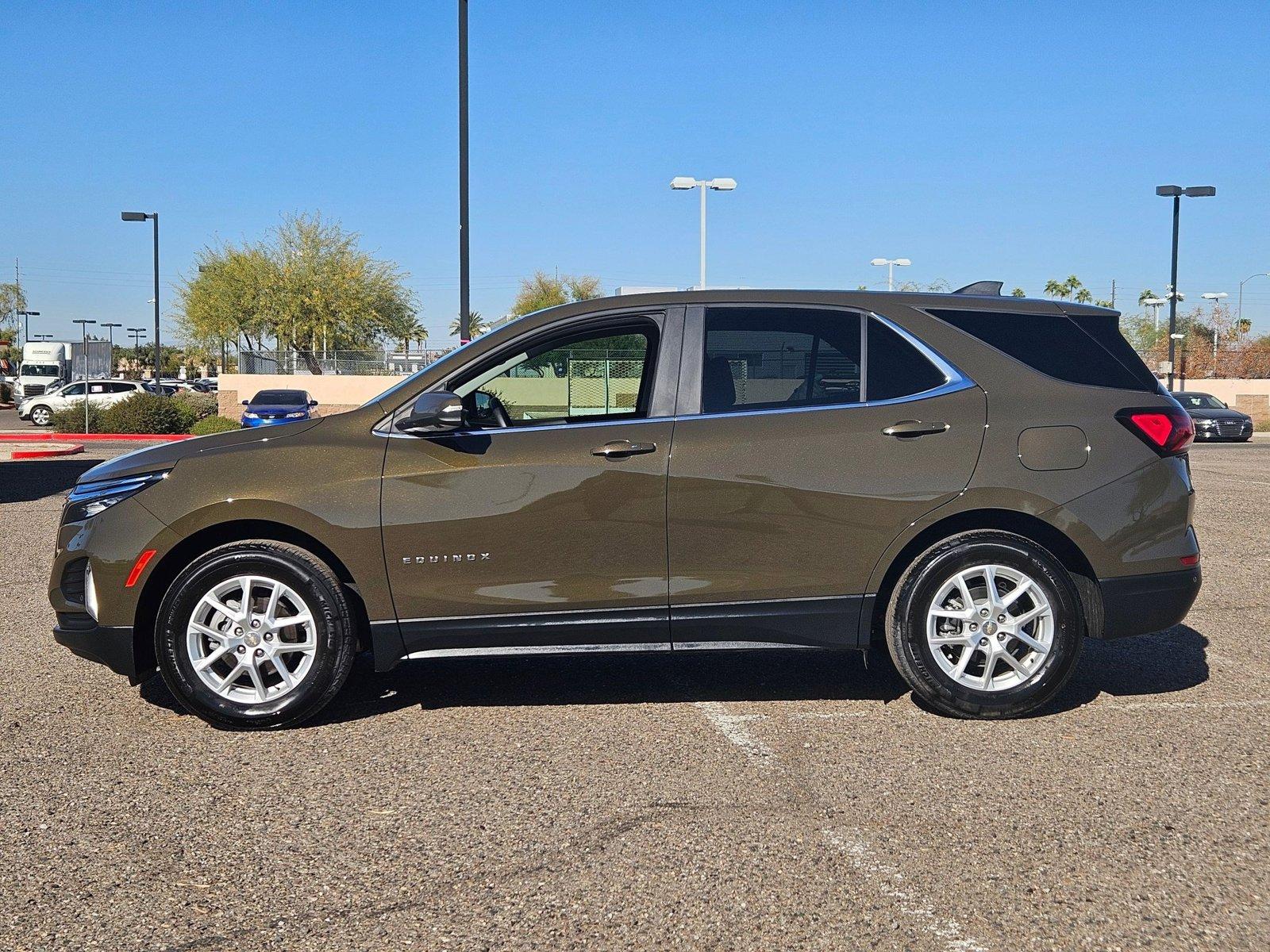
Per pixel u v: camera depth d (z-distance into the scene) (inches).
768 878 129.6
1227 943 114.3
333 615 186.5
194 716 196.1
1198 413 1256.2
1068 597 189.0
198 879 130.6
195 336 2073.1
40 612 283.7
